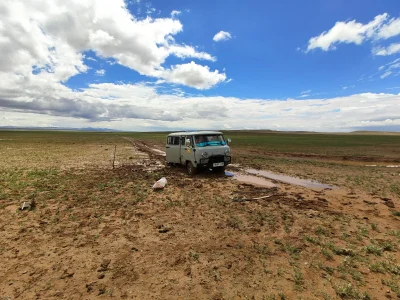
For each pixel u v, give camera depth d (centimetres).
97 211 774
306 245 540
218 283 402
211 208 808
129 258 486
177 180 1259
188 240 568
